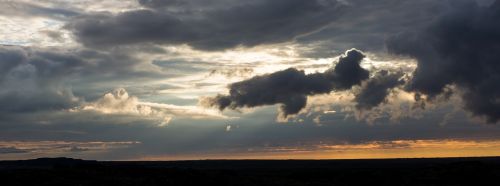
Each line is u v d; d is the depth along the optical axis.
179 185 84.44
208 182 88.81
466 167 114.50
